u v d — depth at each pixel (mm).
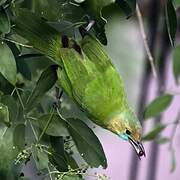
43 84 6422
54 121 6500
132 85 11609
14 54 6652
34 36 6414
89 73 6438
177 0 6359
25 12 6336
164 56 10188
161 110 8516
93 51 6465
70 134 6496
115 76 6535
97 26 6504
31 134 6605
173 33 6266
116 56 11445
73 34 6527
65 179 6496
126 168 13203
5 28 6055
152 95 11461
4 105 6156
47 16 6559
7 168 6316
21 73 6914
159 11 10156
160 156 12930
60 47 6430
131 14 6566
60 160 6496
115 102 6562
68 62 6391
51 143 6504
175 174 13273
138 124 6793
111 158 13250
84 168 6617
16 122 6383
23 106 6430
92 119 6676
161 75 10383
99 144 6523
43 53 6457
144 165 12820
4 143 6309
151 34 10164
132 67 11633
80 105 6547
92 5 6398
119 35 11344
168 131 12773
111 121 6668
